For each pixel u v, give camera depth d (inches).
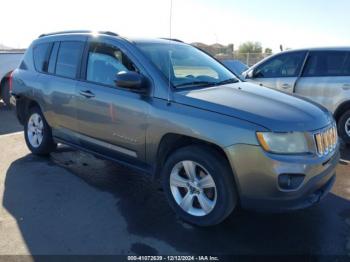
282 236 135.8
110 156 172.9
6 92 406.0
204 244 130.2
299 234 137.3
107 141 168.9
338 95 255.3
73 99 181.6
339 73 256.5
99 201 162.6
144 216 149.4
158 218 148.0
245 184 125.1
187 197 142.4
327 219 148.9
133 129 154.0
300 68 273.1
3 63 400.2
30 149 224.8
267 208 125.4
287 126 124.0
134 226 141.6
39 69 211.8
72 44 192.5
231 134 124.9
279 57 285.6
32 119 223.0
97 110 168.7
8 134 287.1
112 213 151.6
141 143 152.6
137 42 167.3
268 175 121.4
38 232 136.2
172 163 144.3
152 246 128.6
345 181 191.9
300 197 125.5
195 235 135.7
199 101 136.9
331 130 141.3
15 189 174.2
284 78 279.7
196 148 136.3
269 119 124.5
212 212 134.6
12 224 141.4
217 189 131.7
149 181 186.2
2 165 207.8
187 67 167.9
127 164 164.4
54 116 198.5
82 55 183.8
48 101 199.6
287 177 122.0
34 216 148.2
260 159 121.3
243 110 129.0
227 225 142.9
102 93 165.9
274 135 122.0
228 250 126.9
